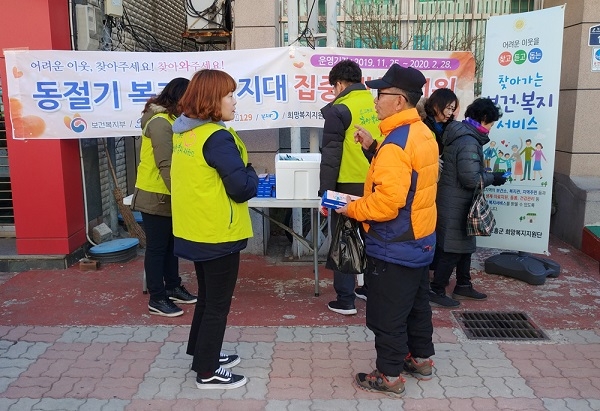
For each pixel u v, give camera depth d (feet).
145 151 13.15
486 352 11.89
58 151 16.80
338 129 12.56
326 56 16.88
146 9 25.46
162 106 12.66
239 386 10.52
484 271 17.08
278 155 14.99
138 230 19.57
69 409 9.80
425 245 9.66
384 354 10.03
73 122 16.75
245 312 13.99
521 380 10.74
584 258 18.08
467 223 13.62
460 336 12.66
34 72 16.39
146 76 16.81
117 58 16.63
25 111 16.55
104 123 16.90
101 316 13.80
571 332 12.87
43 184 16.89
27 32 16.38
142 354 11.82
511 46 16.37
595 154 19.20
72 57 16.44
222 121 9.95
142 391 10.37
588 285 15.88
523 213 16.78
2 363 11.41
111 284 16.02
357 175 12.79
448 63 17.37
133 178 23.61
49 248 17.21
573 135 19.17
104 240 19.03
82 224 18.38
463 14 21.88
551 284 15.98
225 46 30.53
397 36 21.95
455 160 13.70
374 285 9.86
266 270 17.28
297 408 9.84
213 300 10.03
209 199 9.45
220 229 9.56
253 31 18.25
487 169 15.55
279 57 16.84
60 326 13.20
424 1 21.98
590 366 11.28
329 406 9.89
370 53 16.98
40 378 10.83
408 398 10.13
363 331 12.90
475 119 13.91
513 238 16.99
